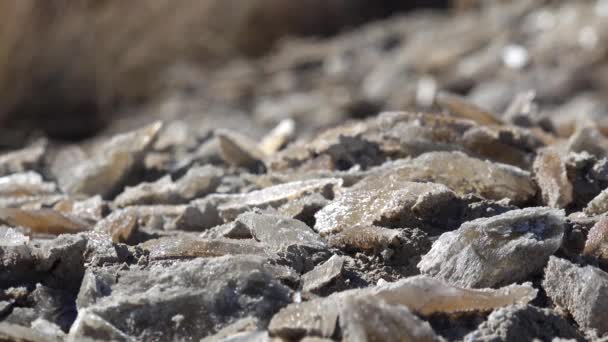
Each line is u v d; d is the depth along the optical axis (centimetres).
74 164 118
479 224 96
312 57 312
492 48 285
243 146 114
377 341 90
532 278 96
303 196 103
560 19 297
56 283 96
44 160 120
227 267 94
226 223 102
